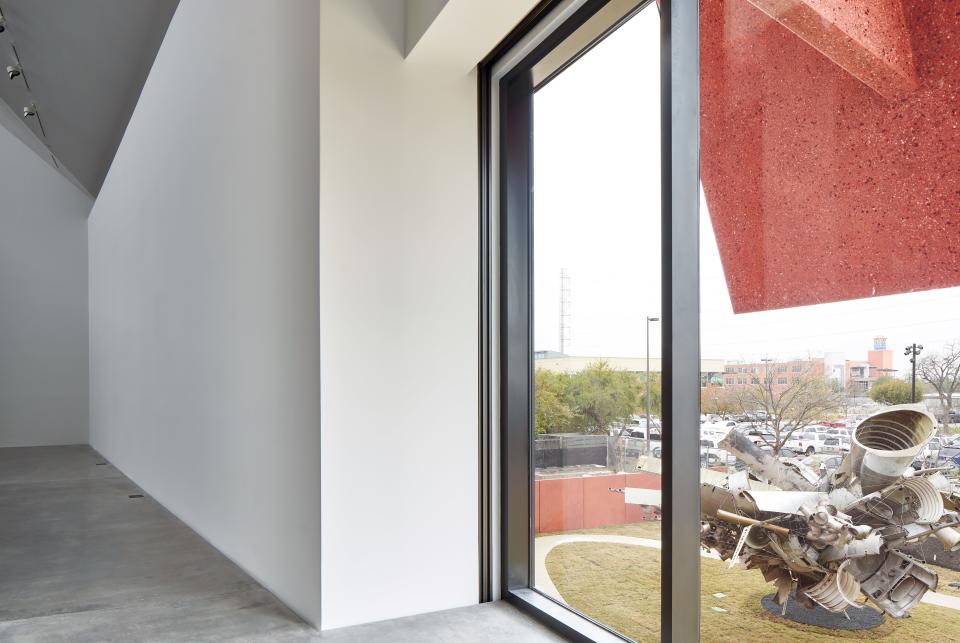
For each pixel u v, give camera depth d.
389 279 2.79
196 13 4.36
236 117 3.62
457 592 2.89
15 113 7.30
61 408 9.99
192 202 4.46
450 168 2.92
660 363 2.24
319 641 2.53
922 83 1.59
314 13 2.75
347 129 2.73
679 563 2.05
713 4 2.20
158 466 5.49
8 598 3.11
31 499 5.60
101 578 3.40
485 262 2.98
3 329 9.72
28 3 5.13
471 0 2.42
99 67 5.89
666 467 2.07
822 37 1.83
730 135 2.12
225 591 3.17
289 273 2.95
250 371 3.42
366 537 2.72
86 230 10.19
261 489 3.27
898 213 1.63
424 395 2.84
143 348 6.03
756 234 2.01
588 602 2.60
